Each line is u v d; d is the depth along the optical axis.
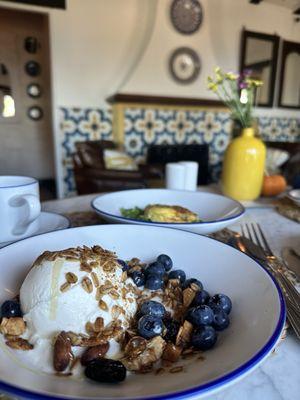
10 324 0.19
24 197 0.31
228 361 0.15
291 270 0.30
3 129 2.19
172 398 0.13
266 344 0.15
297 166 1.33
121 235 0.30
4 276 0.23
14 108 2.18
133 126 1.80
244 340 0.17
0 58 2.07
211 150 2.05
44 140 2.30
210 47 1.86
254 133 0.59
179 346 0.19
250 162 0.54
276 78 2.10
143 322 0.20
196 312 0.20
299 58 2.13
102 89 1.72
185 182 0.58
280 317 0.17
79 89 1.67
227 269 0.25
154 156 1.86
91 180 1.16
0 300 0.22
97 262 0.21
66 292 0.19
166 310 0.22
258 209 0.53
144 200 0.49
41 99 2.22
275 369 0.18
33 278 0.20
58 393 0.14
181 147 1.92
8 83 2.12
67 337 0.18
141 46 1.72
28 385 0.14
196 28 1.79
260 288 0.21
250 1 1.88
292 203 0.52
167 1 1.68
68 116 1.68
